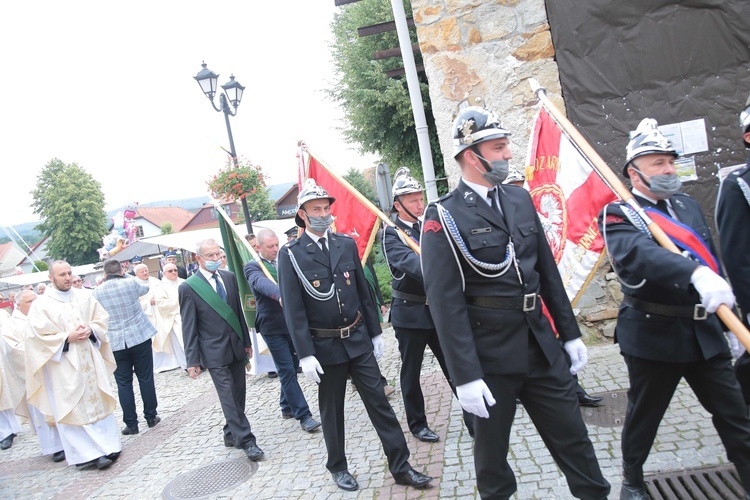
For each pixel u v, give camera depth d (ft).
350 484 13.82
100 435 19.85
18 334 24.26
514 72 21.11
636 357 10.02
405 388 15.79
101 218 197.26
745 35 19.21
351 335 13.78
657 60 19.92
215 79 38.14
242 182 38.32
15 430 26.37
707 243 10.09
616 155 20.36
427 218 9.28
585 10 20.26
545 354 8.84
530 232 9.28
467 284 9.11
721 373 9.57
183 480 16.85
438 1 21.56
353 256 14.51
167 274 35.99
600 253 13.76
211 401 26.13
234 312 18.65
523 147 21.17
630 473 10.57
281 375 19.39
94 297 22.44
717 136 19.61
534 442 14.03
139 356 23.50
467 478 13.08
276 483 15.29
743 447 9.47
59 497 17.63
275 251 20.18
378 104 51.39
